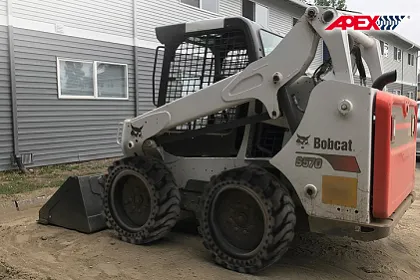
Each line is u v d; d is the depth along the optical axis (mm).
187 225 5031
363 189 3256
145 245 4367
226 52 4195
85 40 10461
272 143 4008
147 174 4254
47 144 9805
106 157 11164
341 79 3457
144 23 11945
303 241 4598
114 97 11305
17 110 9180
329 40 3451
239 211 3795
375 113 3229
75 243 4434
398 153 3559
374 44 4461
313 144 3434
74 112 10328
